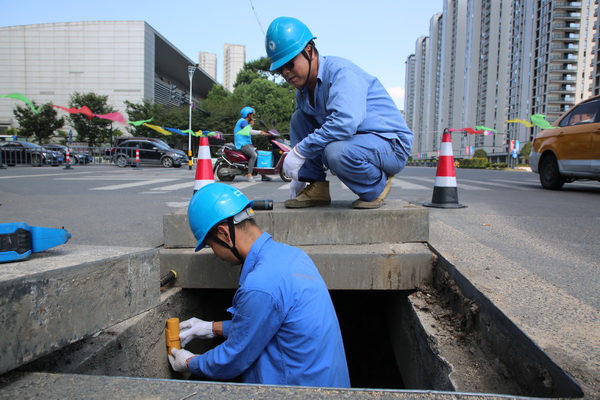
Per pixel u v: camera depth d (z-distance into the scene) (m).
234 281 2.44
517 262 2.38
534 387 1.22
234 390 1.16
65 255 1.64
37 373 1.28
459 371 1.50
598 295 1.84
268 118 40.53
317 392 1.13
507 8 79.69
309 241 2.58
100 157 26.09
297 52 2.32
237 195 1.76
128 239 3.10
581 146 6.63
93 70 59.84
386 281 2.42
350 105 2.30
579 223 3.73
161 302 2.16
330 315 1.66
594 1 68.69
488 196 6.11
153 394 1.16
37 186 7.68
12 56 60.53
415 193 6.38
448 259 2.22
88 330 1.48
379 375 3.33
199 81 85.06
